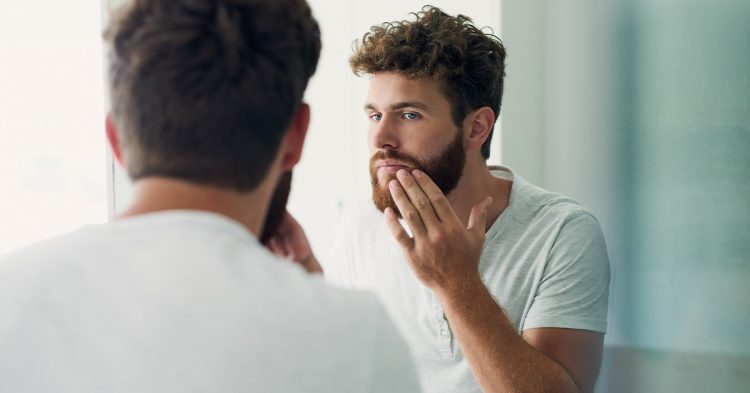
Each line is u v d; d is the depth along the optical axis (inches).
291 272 21.3
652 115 62.2
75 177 76.8
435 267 46.6
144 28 20.8
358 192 102.2
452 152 51.0
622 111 65.9
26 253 20.9
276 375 19.0
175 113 20.6
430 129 49.9
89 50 75.6
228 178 21.3
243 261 20.4
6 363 19.0
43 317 19.3
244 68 21.0
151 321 19.0
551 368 45.4
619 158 66.4
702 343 56.9
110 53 21.7
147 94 20.8
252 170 21.6
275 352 19.1
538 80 77.0
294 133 24.2
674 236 59.8
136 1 21.4
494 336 45.3
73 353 19.0
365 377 20.4
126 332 19.0
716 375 55.4
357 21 99.4
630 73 64.8
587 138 70.8
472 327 45.6
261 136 21.5
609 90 67.5
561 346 48.4
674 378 59.9
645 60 63.0
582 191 71.9
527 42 75.9
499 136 75.2
